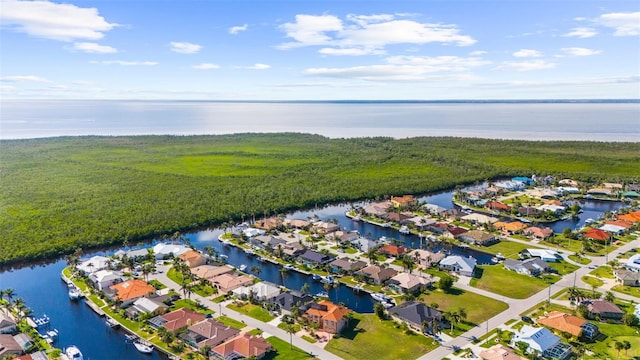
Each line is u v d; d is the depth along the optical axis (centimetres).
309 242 19400
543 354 10512
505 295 14000
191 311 12694
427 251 17312
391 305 13512
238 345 10862
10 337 11400
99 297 14162
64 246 18125
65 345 11638
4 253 17088
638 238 19162
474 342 11250
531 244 18912
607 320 12231
